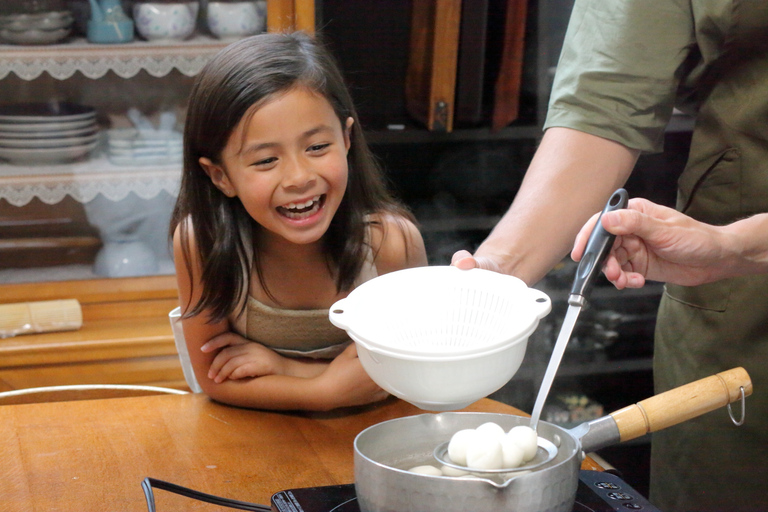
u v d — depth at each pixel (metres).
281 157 0.96
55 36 1.89
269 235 1.17
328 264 1.20
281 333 1.23
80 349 1.94
